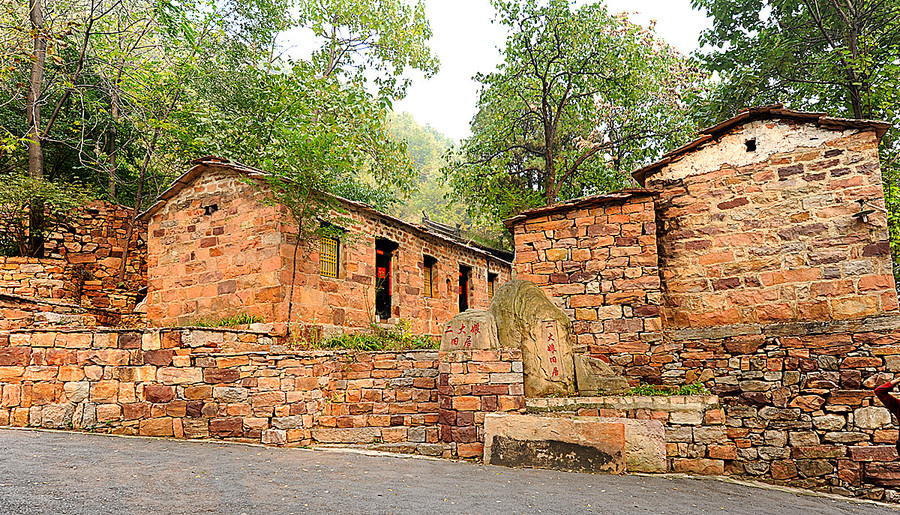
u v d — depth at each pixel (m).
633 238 10.08
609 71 19.66
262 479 5.73
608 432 7.63
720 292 9.77
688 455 8.16
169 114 16.08
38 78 15.81
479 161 21.77
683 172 10.38
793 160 9.64
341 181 19.52
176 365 8.43
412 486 5.94
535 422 7.81
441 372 8.55
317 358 9.02
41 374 8.55
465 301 18.31
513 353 8.45
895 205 12.38
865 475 8.18
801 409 8.71
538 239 10.66
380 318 13.88
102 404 8.43
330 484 5.73
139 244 16.12
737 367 9.21
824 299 9.09
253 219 11.80
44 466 5.63
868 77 14.61
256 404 8.33
